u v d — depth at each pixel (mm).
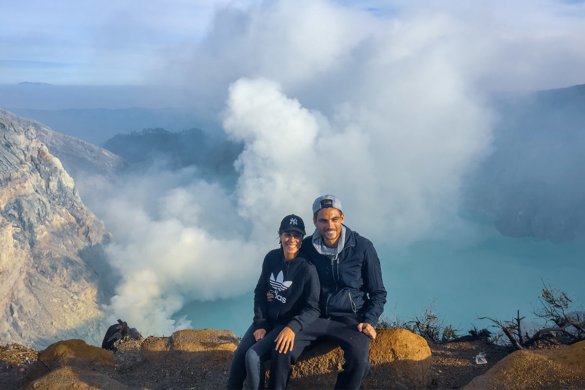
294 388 4820
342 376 4441
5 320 116062
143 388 4719
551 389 4078
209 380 5250
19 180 137875
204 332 6078
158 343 5910
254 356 4473
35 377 5363
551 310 6113
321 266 4723
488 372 4508
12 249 123750
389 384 4758
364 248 4652
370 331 4512
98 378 4613
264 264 4938
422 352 4879
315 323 4684
